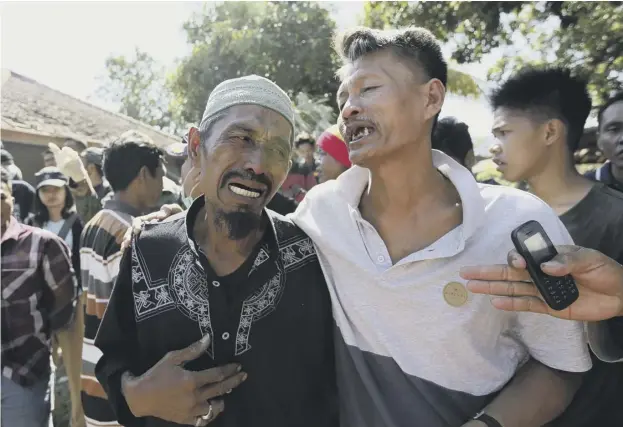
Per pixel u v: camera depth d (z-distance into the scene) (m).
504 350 1.41
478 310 1.32
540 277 1.13
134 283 1.48
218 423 1.38
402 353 1.38
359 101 1.35
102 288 2.29
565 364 1.34
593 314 1.20
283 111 1.45
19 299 2.62
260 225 1.50
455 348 1.34
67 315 2.79
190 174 1.65
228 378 1.34
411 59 1.35
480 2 6.67
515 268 1.16
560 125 2.05
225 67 15.18
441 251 1.34
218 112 1.43
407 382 1.38
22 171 8.73
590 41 5.81
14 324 2.61
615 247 1.86
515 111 2.11
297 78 15.02
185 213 1.61
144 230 1.57
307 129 10.61
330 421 1.51
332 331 1.51
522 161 2.11
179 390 1.28
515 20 6.80
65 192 4.00
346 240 1.43
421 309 1.35
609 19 5.68
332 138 2.90
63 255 2.78
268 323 1.41
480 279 1.20
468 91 5.97
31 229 2.75
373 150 1.33
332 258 1.47
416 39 1.37
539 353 1.37
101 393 2.22
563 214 2.01
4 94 10.90
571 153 2.10
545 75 2.10
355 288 1.42
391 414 1.38
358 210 1.47
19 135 8.33
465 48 7.11
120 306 1.52
